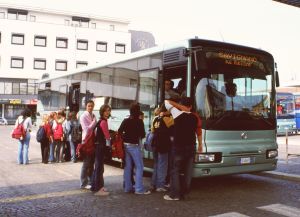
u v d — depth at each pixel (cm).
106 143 760
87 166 819
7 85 5534
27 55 5606
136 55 1026
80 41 5944
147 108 945
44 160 1264
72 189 818
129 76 1054
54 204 684
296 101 2834
